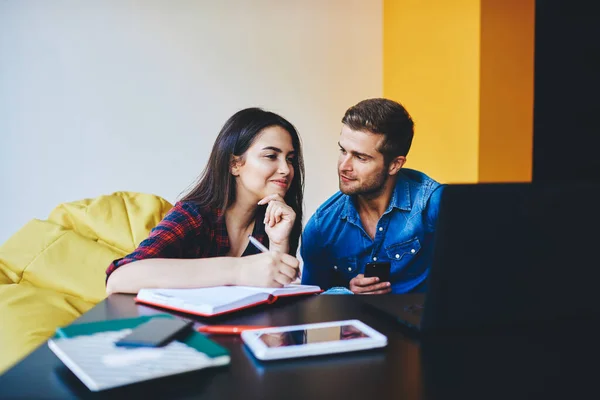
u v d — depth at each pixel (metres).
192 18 2.67
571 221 0.68
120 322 0.68
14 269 1.61
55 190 2.59
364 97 2.90
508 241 0.66
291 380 0.53
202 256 1.40
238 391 0.50
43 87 2.54
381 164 1.52
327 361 0.59
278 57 2.78
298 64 2.80
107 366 0.53
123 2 2.59
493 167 2.12
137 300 0.88
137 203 1.94
